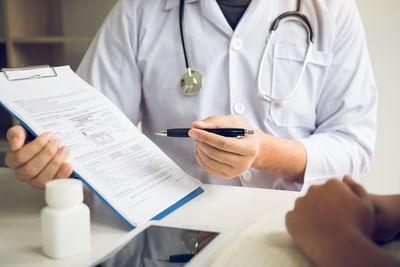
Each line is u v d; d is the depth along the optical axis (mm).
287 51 960
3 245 466
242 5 969
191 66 949
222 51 943
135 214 524
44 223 435
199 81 930
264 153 785
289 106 956
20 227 521
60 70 689
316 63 961
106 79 987
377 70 1604
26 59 1848
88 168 550
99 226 534
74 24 2023
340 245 348
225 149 635
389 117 1612
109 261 394
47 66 680
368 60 1023
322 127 1006
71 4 2004
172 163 693
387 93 1608
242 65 947
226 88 949
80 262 424
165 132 697
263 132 876
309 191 435
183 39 953
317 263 368
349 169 880
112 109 697
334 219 378
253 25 957
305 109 970
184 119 949
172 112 958
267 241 435
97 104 680
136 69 995
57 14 2002
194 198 631
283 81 959
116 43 993
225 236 460
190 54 953
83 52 2033
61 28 2035
